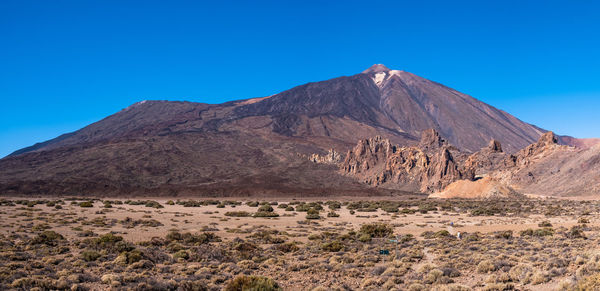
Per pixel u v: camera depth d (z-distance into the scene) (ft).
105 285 78.13
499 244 123.75
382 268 90.12
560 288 61.52
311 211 284.61
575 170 577.43
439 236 155.94
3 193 629.51
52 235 137.59
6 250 115.24
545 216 257.55
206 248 121.39
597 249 99.76
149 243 135.54
